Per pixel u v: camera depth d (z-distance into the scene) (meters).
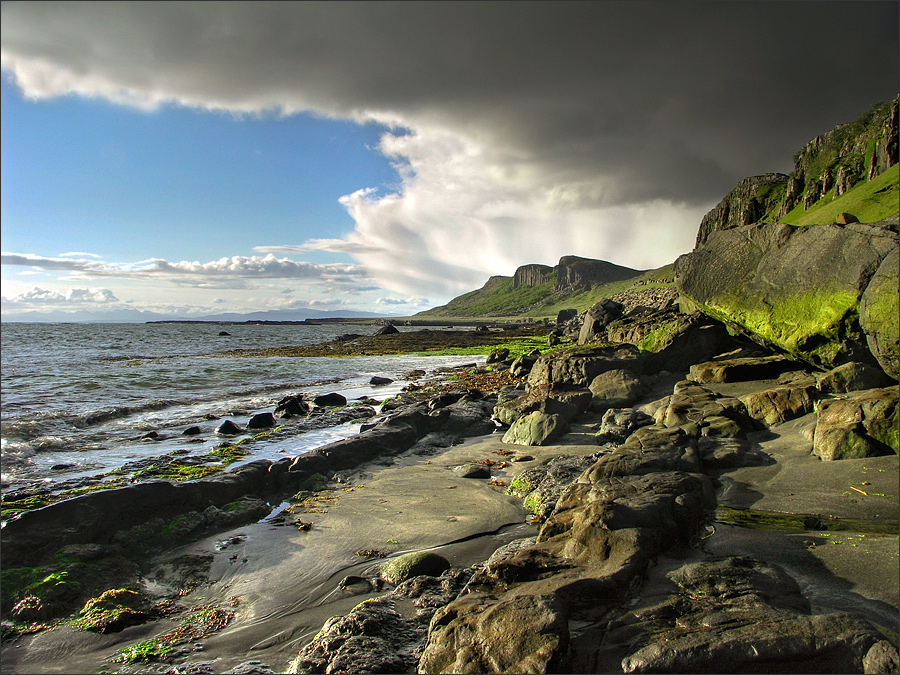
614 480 7.20
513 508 8.57
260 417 16.86
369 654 4.43
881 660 3.47
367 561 6.81
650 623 4.17
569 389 15.70
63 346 71.44
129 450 13.89
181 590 6.30
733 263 15.27
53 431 16.11
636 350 18.05
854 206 71.12
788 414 10.26
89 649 5.13
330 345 63.19
